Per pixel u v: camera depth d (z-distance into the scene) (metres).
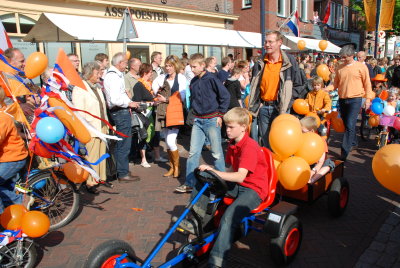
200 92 4.61
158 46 14.48
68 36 8.30
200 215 3.09
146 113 6.29
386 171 2.46
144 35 9.35
